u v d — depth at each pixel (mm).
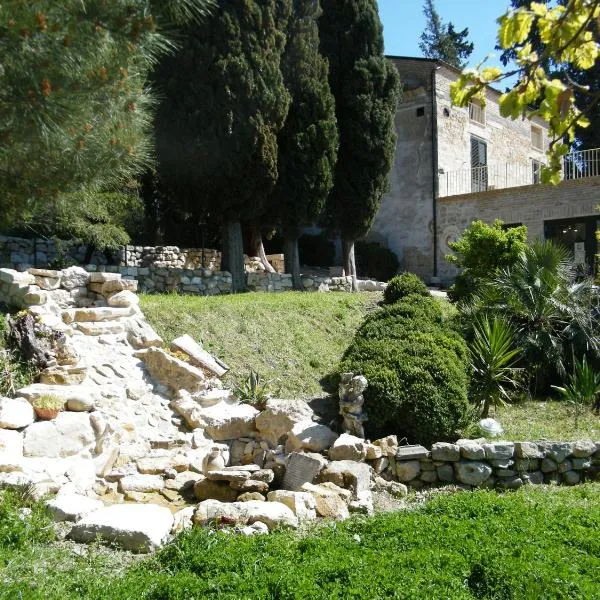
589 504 6418
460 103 2863
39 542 4949
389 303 12227
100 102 4812
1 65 4113
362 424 8242
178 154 14445
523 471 7598
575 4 2490
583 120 2688
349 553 4500
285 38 15648
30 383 8078
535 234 21469
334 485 6633
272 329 11852
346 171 18828
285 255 17422
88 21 4191
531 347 11086
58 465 6449
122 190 16531
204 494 6652
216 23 14258
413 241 24344
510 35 2676
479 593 4105
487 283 12320
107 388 8523
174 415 8680
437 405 8133
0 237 14961
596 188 20281
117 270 14445
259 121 14750
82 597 4016
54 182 5133
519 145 29344
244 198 15078
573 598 3896
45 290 10039
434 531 4949
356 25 18812
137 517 5324
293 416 8352
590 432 8961
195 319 11266
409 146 24547
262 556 4426
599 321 11391
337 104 18875
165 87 14164
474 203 22828
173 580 4035
